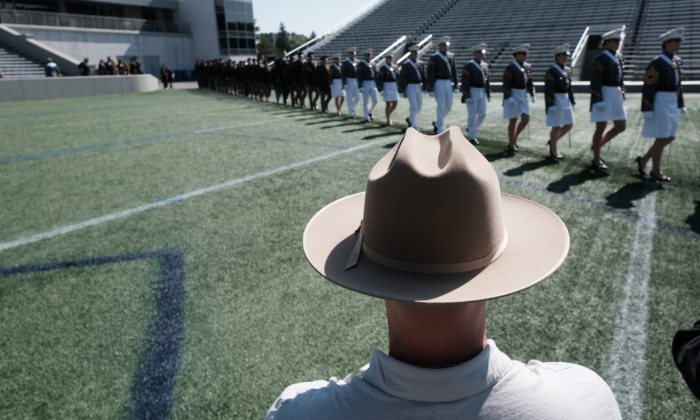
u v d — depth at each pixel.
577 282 2.95
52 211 4.69
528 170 5.68
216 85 23.98
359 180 5.45
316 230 0.79
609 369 2.14
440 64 8.04
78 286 3.08
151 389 2.11
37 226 4.27
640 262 3.19
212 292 2.96
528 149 6.99
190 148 7.84
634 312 2.59
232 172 6.03
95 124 11.38
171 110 14.56
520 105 6.69
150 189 5.37
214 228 4.07
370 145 7.65
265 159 6.77
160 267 3.33
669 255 3.28
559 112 6.14
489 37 23.95
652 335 2.38
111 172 6.25
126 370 2.24
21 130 10.55
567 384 0.60
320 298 2.85
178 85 32.69
